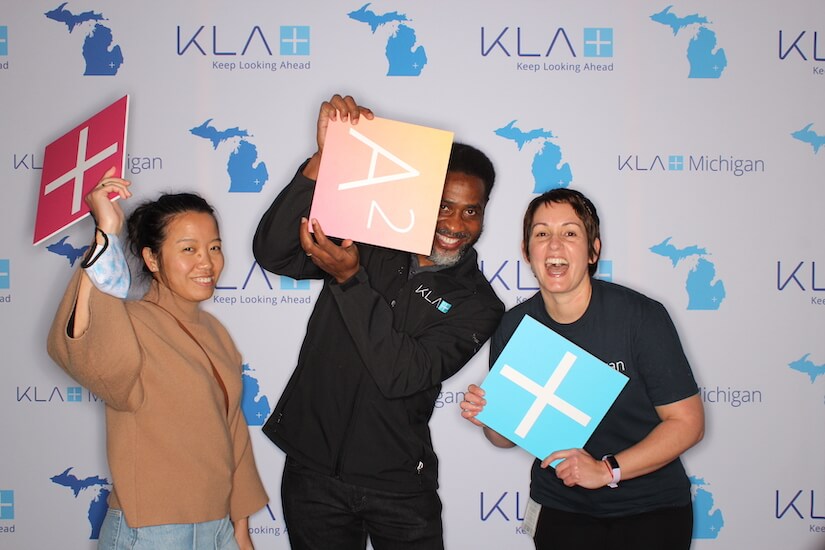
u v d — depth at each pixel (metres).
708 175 2.87
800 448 2.89
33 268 2.86
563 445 1.82
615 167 2.88
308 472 2.03
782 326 2.89
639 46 2.86
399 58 2.86
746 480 2.89
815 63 2.87
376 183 1.88
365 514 2.00
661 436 1.77
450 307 2.03
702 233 2.88
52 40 2.86
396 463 1.99
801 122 2.88
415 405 2.02
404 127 1.89
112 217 1.57
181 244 1.76
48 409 2.87
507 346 1.85
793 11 2.86
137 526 1.63
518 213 2.88
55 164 1.81
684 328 2.89
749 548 2.89
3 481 2.87
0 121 2.86
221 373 1.80
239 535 1.94
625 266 2.88
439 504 2.11
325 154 1.88
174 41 2.86
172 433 1.65
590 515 1.86
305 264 2.08
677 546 1.83
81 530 2.88
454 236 2.04
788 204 2.88
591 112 2.87
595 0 2.86
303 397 2.04
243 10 2.86
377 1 2.85
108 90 2.86
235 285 2.88
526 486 2.89
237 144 2.87
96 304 1.55
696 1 2.86
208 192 2.87
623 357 1.84
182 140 2.87
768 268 2.88
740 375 2.88
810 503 2.89
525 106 2.86
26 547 2.88
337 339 2.02
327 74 2.86
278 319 2.89
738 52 2.86
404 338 1.91
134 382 1.60
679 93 2.87
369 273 2.07
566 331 1.89
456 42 2.86
